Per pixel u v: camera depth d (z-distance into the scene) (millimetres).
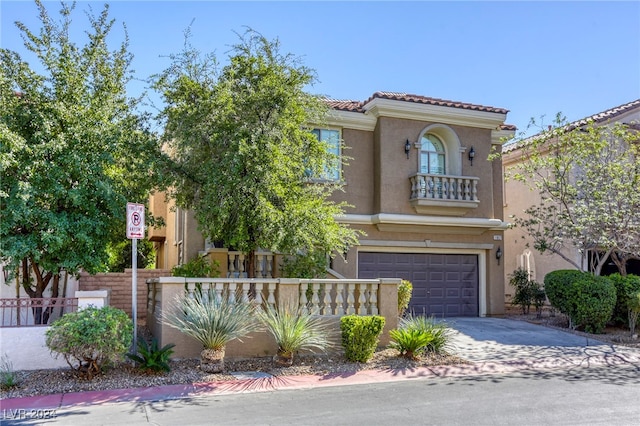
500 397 8508
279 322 10414
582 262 18062
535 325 16469
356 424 6992
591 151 15930
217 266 13836
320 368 10320
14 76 10680
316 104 13297
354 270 17297
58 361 9547
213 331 9633
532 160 17156
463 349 12641
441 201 17500
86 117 10938
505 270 22547
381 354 11453
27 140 10617
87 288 15938
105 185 10773
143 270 16500
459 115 18141
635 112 20547
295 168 12602
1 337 9328
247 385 9117
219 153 12094
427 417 7324
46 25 11148
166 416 7332
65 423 6973
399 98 17406
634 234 15500
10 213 9883
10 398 8086
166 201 13688
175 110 12070
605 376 10250
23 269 12023
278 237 11508
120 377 9188
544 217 17422
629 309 14852
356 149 17672
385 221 17125
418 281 18344
